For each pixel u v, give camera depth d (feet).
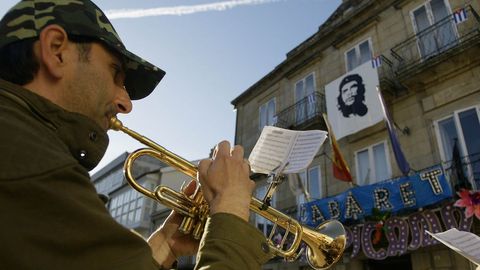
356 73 30.76
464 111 24.84
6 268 2.19
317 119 34.83
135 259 2.50
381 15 33.83
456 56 25.32
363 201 24.20
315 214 26.91
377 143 29.71
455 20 25.99
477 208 18.97
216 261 3.13
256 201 6.64
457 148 24.40
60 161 2.57
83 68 3.55
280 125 39.93
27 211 2.30
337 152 27.50
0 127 2.58
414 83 27.84
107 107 3.79
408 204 21.95
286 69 44.42
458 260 21.33
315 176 34.04
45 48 3.34
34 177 2.38
